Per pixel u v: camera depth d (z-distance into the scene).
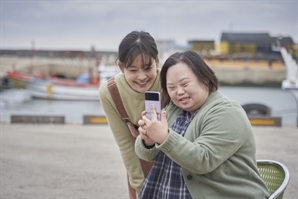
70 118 15.65
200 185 1.89
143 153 2.06
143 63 2.18
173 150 1.76
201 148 1.79
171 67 1.94
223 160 1.83
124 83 2.45
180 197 1.92
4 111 19.38
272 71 36.44
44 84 25.70
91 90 25.28
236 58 37.53
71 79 45.00
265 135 7.20
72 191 4.43
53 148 6.43
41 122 8.84
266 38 37.84
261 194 1.91
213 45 38.72
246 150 1.92
